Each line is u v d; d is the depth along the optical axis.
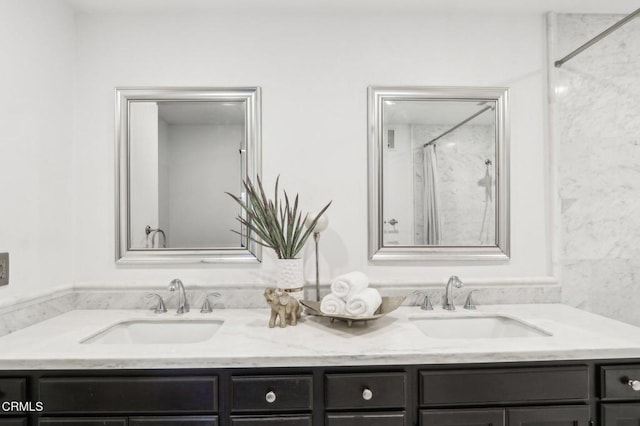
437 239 1.54
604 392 0.99
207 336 1.35
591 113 1.55
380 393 0.97
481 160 1.55
